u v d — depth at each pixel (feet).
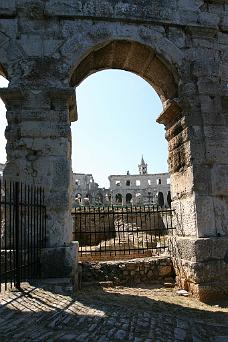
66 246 26.96
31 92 29.07
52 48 30.01
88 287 29.91
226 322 21.27
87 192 248.93
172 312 22.72
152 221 70.44
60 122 28.84
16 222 22.61
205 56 32.37
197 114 31.07
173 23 32.17
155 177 260.01
